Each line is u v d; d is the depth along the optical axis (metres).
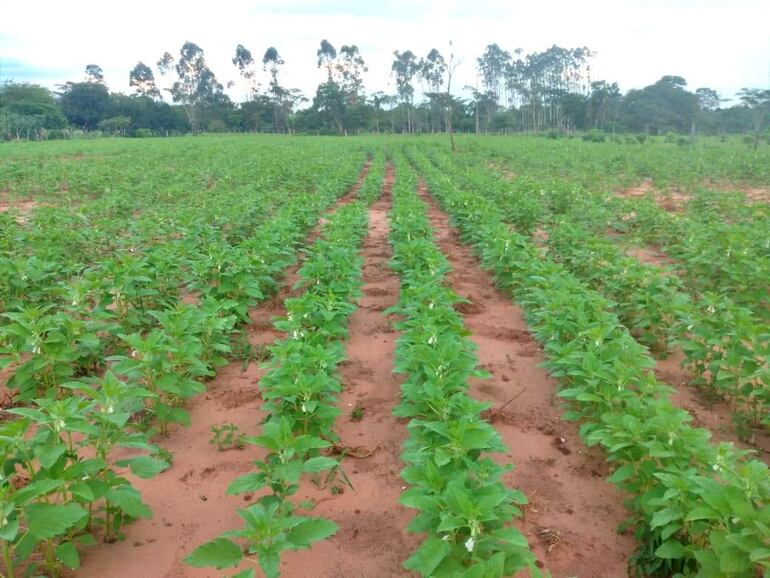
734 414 6.15
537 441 5.99
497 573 3.11
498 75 106.19
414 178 24.94
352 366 7.68
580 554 4.43
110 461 5.44
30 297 8.29
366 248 14.43
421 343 6.33
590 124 93.69
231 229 13.89
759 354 6.07
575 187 19.78
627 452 4.64
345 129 107.00
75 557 3.85
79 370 6.98
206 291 8.42
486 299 10.40
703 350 6.63
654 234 14.66
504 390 7.07
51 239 11.07
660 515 3.78
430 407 5.18
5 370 7.08
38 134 80.81
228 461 5.55
